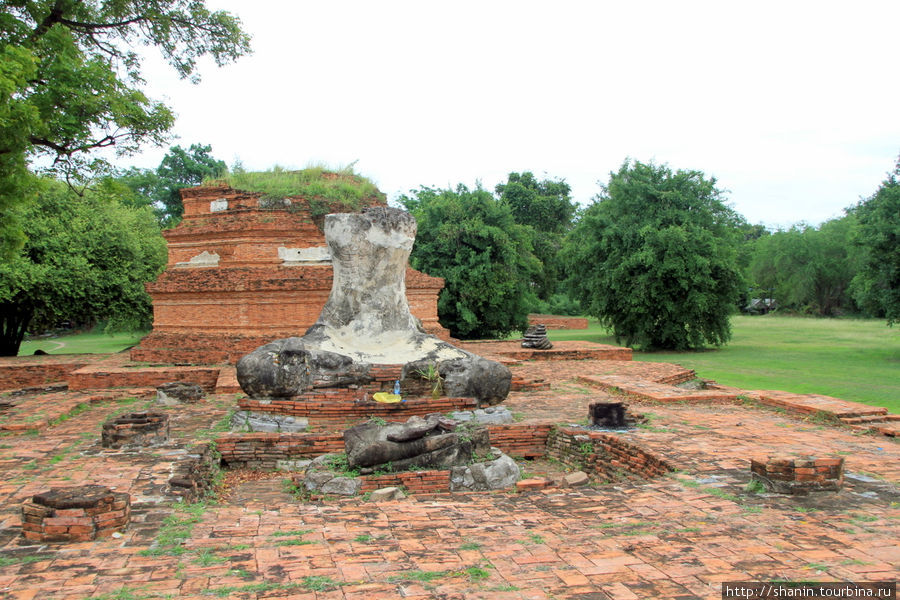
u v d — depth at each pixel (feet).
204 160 182.91
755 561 18.92
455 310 133.90
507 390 44.24
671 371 67.10
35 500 21.45
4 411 47.06
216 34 75.31
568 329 187.73
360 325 46.26
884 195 101.45
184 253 73.20
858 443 35.65
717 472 29.40
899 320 101.86
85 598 16.67
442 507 25.73
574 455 37.42
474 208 136.56
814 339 136.67
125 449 33.96
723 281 116.67
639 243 116.98
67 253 92.22
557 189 213.25
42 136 53.42
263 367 41.19
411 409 41.37
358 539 21.49
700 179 120.06
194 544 20.90
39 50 55.98
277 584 17.63
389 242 46.75
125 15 69.97
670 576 17.98
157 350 68.33
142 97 58.23
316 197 71.31
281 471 36.11
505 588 17.38
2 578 17.94
